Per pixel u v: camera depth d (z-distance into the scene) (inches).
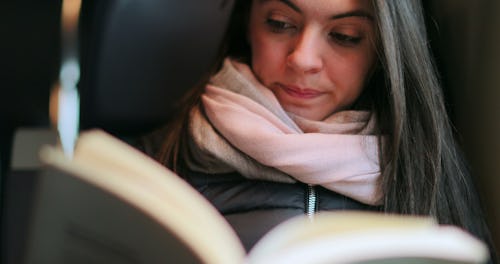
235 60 42.5
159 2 47.6
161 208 22.9
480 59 40.6
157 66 49.1
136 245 24.1
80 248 25.8
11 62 87.0
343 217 24.1
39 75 86.1
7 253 47.4
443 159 39.6
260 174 38.5
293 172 37.7
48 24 91.7
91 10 48.8
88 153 24.6
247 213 38.1
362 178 37.8
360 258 22.0
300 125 40.0
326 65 38.5
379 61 39.6
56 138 53.7
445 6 43.4
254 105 39.0
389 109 39.4
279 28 38.7
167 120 50.6
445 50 44.1
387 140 38.8
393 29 37.4
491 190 40.8
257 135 37.7
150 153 45.2
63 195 24.1
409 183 38.4
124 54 48.2
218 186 39.7
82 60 49.7
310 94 39.3
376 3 36.8
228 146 38.7
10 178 50.0
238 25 43.4
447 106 43.8
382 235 22.4
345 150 37.9
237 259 23.0
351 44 38.4
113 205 23.4
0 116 82.3
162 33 48.3
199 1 48.1
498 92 39.1
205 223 23.4
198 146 39.3
